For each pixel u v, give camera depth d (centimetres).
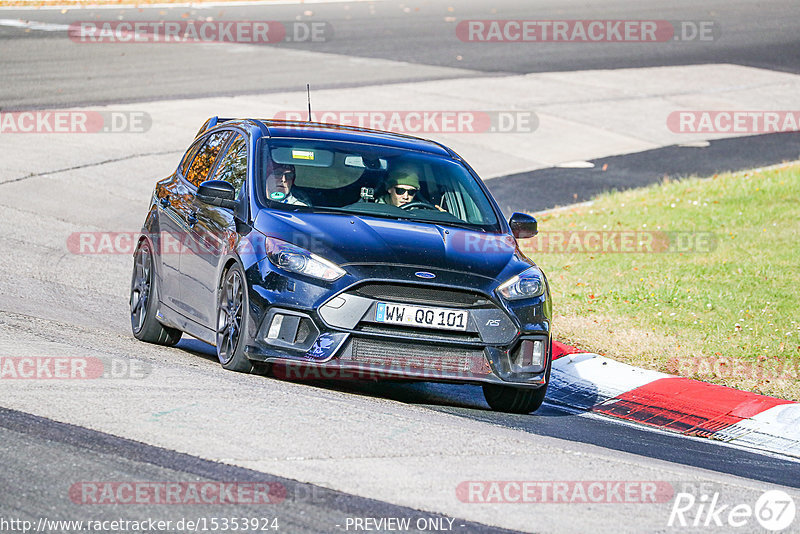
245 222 2798
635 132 8138
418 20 12325
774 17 13375
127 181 5953
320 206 2855
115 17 11675
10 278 3953
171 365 2675
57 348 2734
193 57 9619
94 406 2202
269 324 2573
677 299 4100
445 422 2433
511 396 2784
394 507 1802
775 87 9844
